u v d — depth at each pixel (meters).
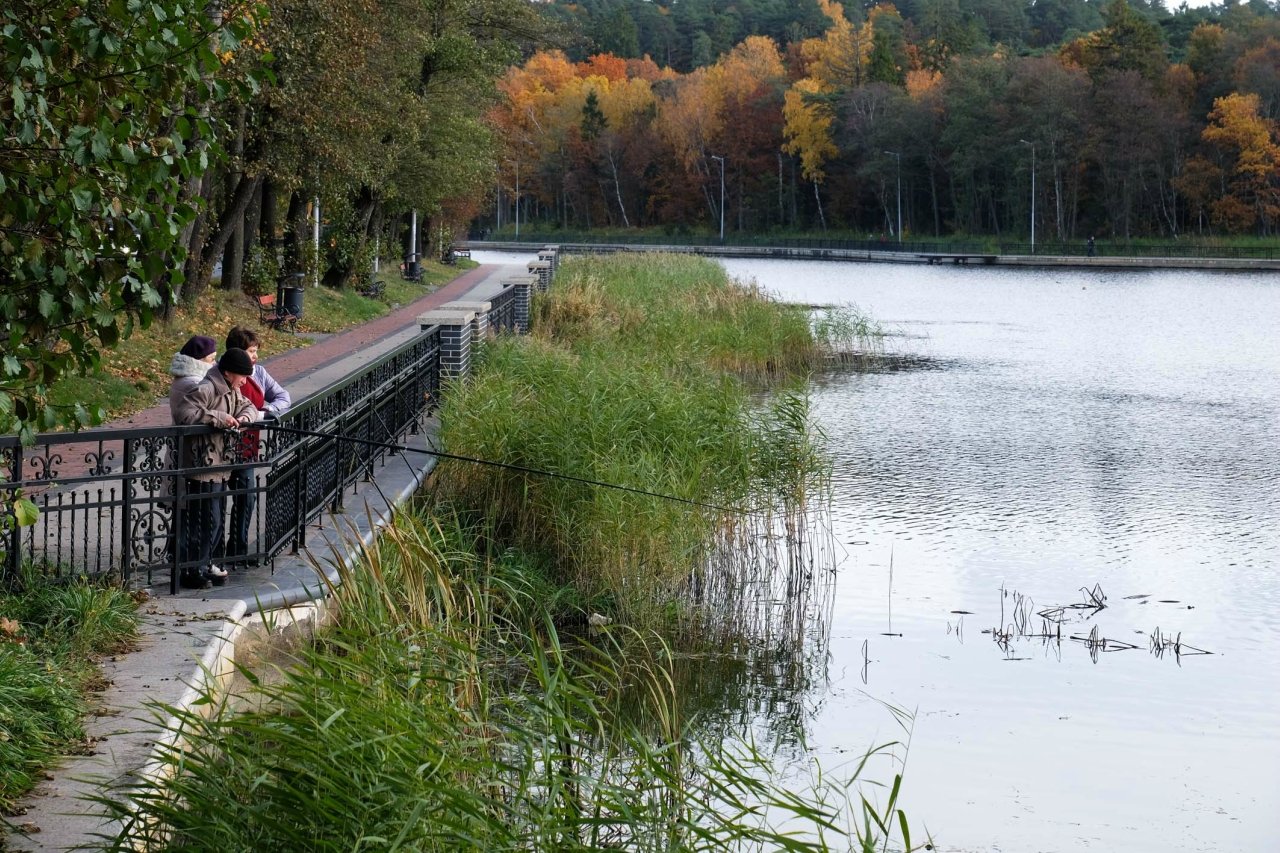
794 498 12.66
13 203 4.42
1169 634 10.42
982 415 22.36
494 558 10.77
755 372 26.70
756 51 140.62
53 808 4.91
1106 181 99.00
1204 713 8.66
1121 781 7.55
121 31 4.58
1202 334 37.59
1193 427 21.27
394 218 48.00
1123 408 23.31
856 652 9.91
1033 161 95.31
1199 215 98.88
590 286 27.30
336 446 10.34
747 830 5.02
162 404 16.52
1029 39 178.75
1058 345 34.31
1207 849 6.65
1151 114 97.31
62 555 8.39
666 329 25.67
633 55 172.00
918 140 113.06
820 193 126.00
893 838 6.71
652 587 10.30
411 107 31.88
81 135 4.40
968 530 14.02
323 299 32.00
